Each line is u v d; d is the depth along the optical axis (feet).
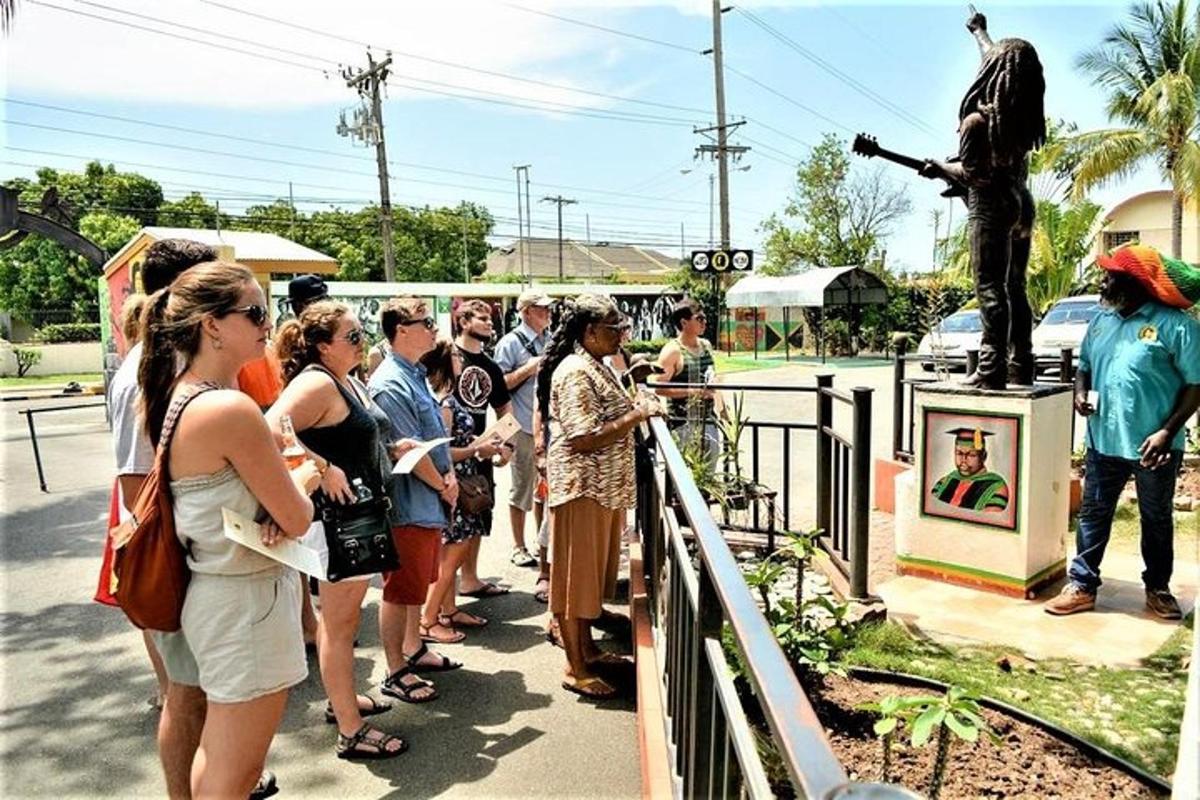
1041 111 13.84
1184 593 14.40
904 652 11.84
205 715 7.86
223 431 6.70
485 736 10.36
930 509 14.99
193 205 141.69
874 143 15.07
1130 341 12.76
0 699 11.62
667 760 8.04
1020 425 13.80
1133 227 83.56
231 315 6.97
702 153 84.48
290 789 9.29
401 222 159.22
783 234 116.88
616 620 13.57
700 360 19.07
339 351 9.66
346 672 9.97
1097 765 8.72
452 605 13.62
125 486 9.42
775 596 14.24
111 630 14.26
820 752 2.88
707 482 16.61
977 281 14.46
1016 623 12.99
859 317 92.48
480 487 13.52
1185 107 54.95
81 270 116.78
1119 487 13.14
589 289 89.35
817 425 15.65
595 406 10.88
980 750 8.98
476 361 15.81
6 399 61.62
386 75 84.84
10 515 23.54
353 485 9.50
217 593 6.93
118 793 9.29
